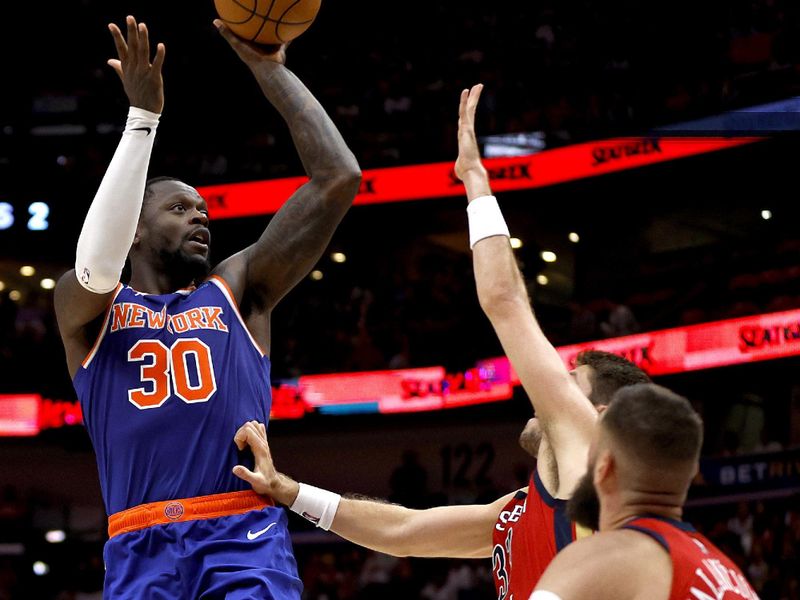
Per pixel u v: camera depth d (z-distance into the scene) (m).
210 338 3.17
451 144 15.58
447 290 16.19
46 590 14.59
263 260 3.32
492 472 14.98
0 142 16.03
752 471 13.21
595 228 16.91
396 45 16.69
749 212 16.00
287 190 15.60
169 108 16.23
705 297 15.75
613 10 15.71
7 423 15.41
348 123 16.09
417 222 16.77
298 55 16.91
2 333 15.88
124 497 3.04
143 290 3.33
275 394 15.55
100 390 3.12
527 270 16.77
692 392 14.54
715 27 15.00
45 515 15.38
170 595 2.91
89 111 16.14
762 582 12.27
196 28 16.73
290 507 3.67
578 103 15.26
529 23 16.20
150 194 3.37
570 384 2.75
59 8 16.69
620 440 2.27
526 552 3.02
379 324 16.09
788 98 14.11
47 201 15.98
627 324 15.15
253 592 2.85
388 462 15.44
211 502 3.03
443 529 3.68
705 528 13.23
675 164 15.05
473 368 15.20
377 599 13.27
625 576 2.09
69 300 3.10
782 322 14.02
